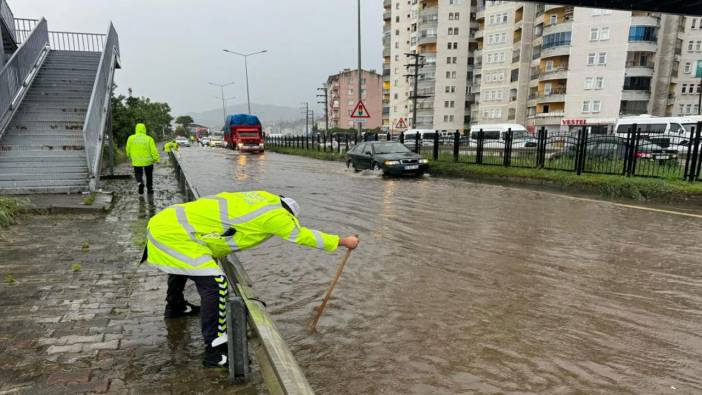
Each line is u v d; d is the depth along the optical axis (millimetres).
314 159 27203
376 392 2793
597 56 46906
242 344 2717
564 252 5781
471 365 3105
